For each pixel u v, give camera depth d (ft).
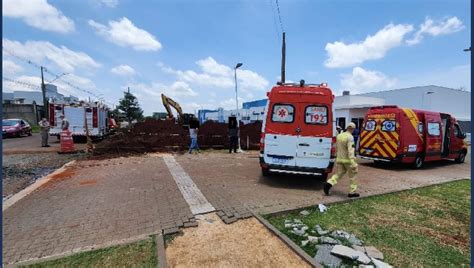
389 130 34.73
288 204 18.58
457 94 118.32
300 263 11.35
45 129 54.44
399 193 22.40
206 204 18.37
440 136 39.34
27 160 38.70
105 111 74.74
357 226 15.42
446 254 12.46
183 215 16.34
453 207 18.89
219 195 20.65
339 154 21.24
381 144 35.53
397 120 34.04
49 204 18.66
